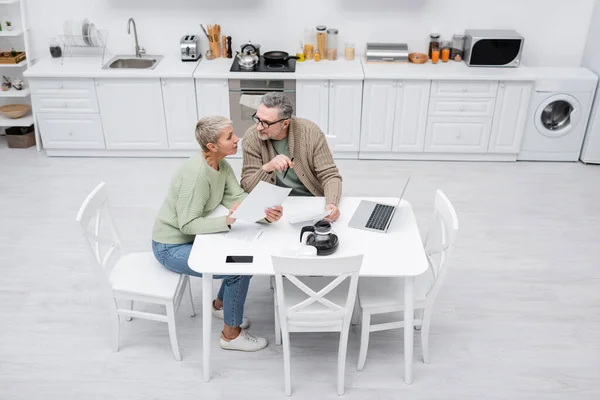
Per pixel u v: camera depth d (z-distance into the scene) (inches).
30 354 111.9
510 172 188.9
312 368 109.4
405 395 103.3
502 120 188.5
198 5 194.7
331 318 95.0
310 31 196.7
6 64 195.3
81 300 127.1
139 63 199.6
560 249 146.6
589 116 188.9
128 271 107.6
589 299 128.2
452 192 175.2
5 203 167.2
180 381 106.2
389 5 193.6
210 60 195.6
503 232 153.8
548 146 193.6
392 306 101.3
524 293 130.0
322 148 113.2
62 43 200.2
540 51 199.6
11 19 197.8
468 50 188.5
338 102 186.5
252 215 94.9
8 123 197.6
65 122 191.8
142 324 120.1
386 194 173.8
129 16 196.7
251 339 112.9
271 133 106.1
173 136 194.1
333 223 104.4
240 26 198.1
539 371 108.5
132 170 189.0
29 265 138.9
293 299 98.7
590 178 184.9
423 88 183.9
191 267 91.3
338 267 85.8
